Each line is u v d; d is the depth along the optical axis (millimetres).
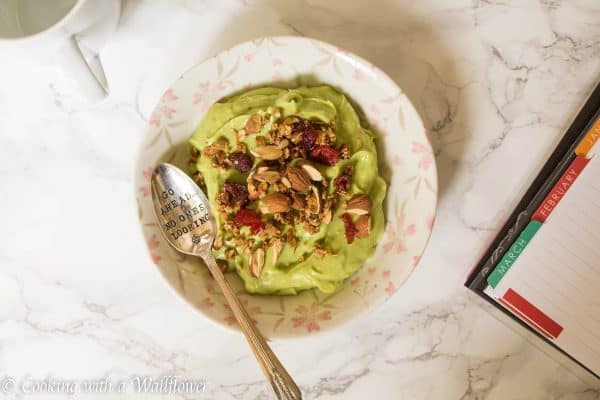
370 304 368
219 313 362
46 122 404
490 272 385
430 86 400
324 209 367
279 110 370
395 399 409
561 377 404
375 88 370
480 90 399
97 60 380
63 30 331
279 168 372
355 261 372
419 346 409
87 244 410
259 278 372
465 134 400
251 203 374
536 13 396
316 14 400
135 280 411
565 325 377
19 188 407
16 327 416
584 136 373
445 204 402
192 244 371
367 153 372
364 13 399
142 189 363
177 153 379
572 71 396
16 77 399
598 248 372
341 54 364
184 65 400
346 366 410
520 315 383
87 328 414
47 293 413
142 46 399
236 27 400
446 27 398
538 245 380
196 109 376
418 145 366
